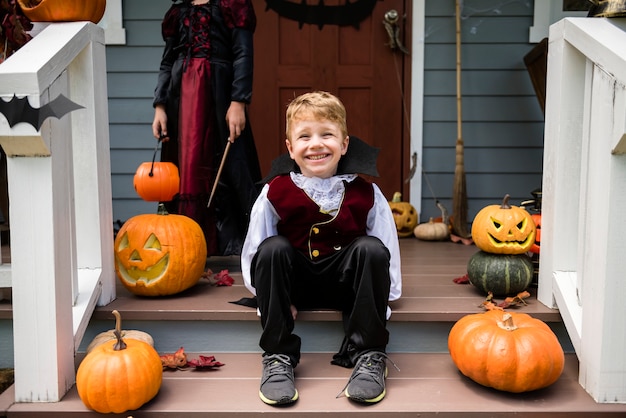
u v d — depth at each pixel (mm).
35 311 1787
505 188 3990
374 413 1749
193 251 2316
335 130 1976
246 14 2625
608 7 1994
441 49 3902
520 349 1779
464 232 3727
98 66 2154
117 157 3945
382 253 1880
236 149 2744
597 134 1811
